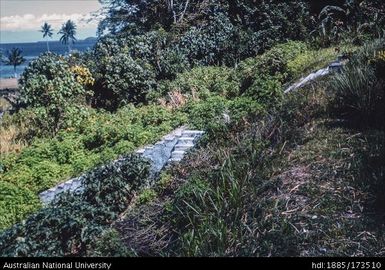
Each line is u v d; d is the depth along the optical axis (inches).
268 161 271.3
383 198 218.2
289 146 283.4
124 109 590.6
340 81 322.3
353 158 252.1
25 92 579.5
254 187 247.4
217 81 627.5
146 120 499.5
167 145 388.2
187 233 220.8
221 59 816.9
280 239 205.2
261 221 218.1
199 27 924.0
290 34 784.3
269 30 808.9
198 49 823.1
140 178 312.5
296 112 323.9
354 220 211.5
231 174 253.4
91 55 768.3
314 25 753.0
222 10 921.5
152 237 244.8
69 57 702.5
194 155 330.6
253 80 558.3
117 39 817.5
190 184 261.7
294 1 841.5
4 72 3875.5
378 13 637.3
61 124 537.0
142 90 661.9
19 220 307.6
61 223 232.7
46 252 215.5
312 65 512.1
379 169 237.5
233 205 232.7
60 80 586.2
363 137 272.2
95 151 440.5
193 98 567.5
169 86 652.1
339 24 674.8
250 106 421.7
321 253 196.1
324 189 235.0
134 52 763.4
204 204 238.2
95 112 594.6
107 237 231.5
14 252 209.6
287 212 223.5
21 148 482.3
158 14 1019.3
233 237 212.1
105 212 267.3
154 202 287.7
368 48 405.7
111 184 290.8
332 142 275.9
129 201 299.4
